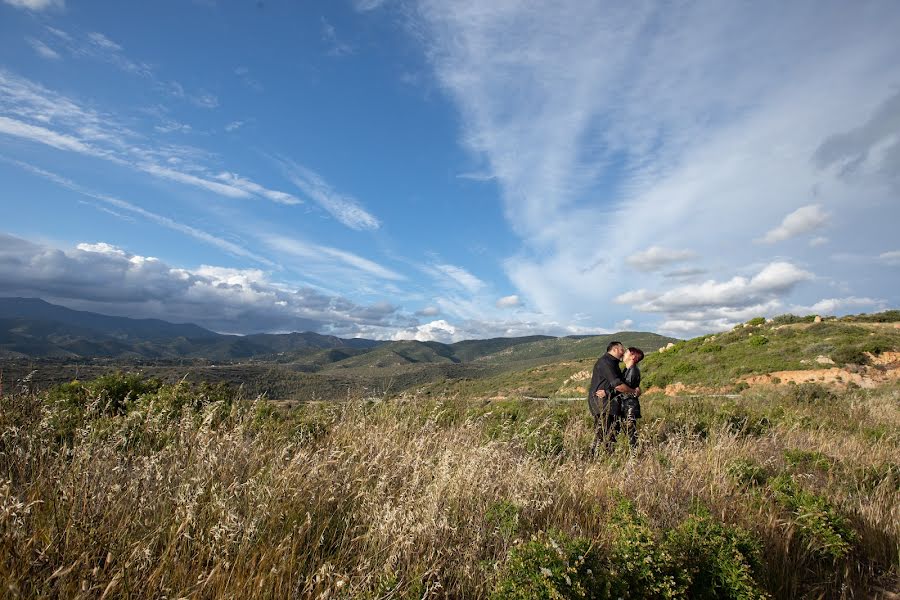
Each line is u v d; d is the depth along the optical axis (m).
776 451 6.48
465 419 6.62
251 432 5.04
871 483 5.55
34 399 4.63
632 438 6.47
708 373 28.80
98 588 2.32
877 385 22.09
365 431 5.46
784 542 3.84
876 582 3.63
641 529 3.20
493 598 2.66
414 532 3.01
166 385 7.92
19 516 2.55
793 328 33.38
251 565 2.64
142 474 3.21
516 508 3.52
